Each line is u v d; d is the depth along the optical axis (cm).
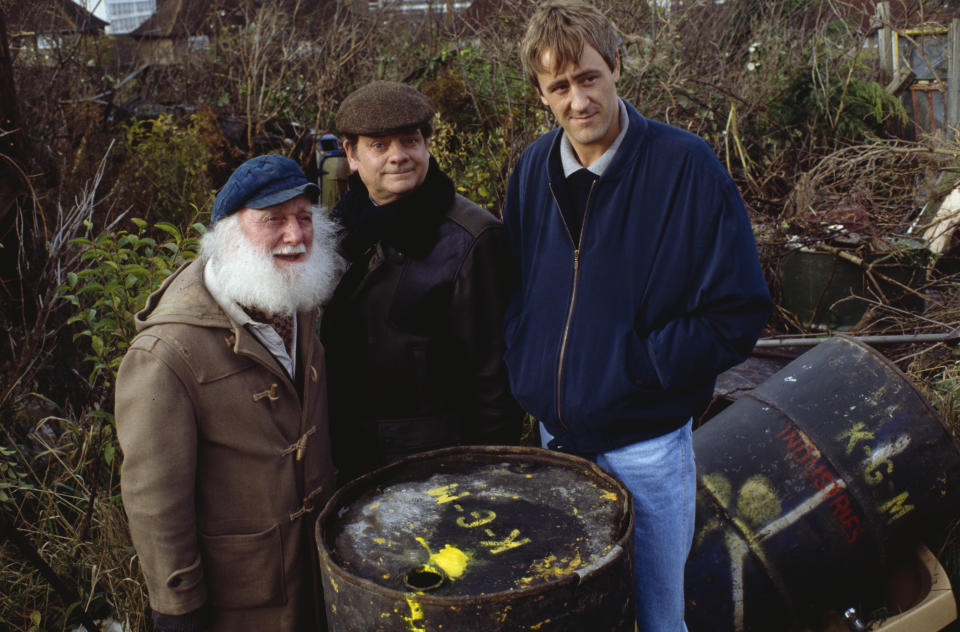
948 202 461
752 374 343
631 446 209
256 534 198
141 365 182
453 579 157
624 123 198
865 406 263
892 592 279
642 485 211
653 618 224
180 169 552
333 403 240
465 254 225
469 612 146
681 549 221
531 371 214
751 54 676
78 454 313
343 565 165
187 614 188
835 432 262
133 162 550
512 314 229
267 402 199
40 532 279
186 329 187
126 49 1149
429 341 230
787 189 525
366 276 229
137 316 196
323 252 205
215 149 639
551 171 207
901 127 695
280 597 203
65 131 596
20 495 302
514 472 205
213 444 194
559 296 209
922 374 381
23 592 264
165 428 181
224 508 197
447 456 215
